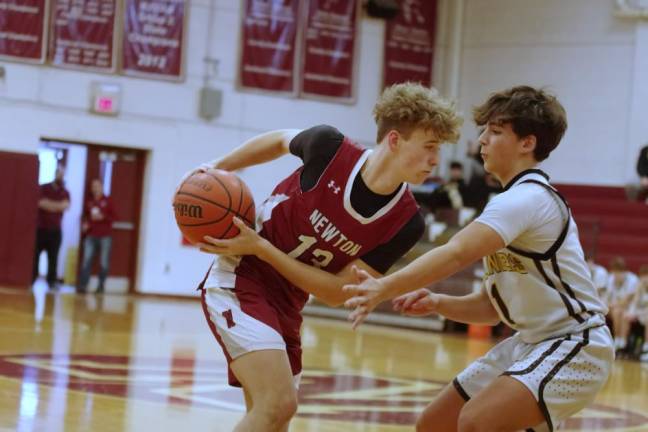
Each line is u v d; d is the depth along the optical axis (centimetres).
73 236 2131
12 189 1764
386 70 2089
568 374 362
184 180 390
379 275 398
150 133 1873
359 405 735
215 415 638
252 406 399
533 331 380
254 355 370
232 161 430
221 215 380
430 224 1672
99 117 1833
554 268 371
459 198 1750
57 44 1800
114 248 1881
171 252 1895
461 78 2144
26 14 1775
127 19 1853
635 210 1820
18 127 1770
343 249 391
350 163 387
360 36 2062
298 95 2005
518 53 2089
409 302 414
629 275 1440
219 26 1931
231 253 383
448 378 948
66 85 1808
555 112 377
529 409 358
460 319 418
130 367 845
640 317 1404
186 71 1905
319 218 388
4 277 1764
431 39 2134
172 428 582
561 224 370
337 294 389
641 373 1198
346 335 1394
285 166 1978
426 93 378
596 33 2023
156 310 1534
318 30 2022
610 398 904
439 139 376
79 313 1354
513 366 368
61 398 657
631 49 1992
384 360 1082
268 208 402
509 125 377
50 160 2070
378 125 388
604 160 2011
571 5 2042
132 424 584
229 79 1942
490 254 369
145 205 1883
